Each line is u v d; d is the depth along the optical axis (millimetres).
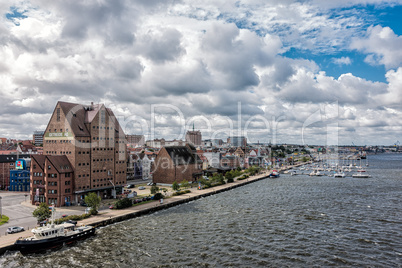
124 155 133250
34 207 103875
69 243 70250
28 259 61750
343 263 57844
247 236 73500
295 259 59562
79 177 112688
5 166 153750
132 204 107312
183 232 77500
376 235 74312
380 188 157250
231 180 182750
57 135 116750
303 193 141000
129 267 56719
